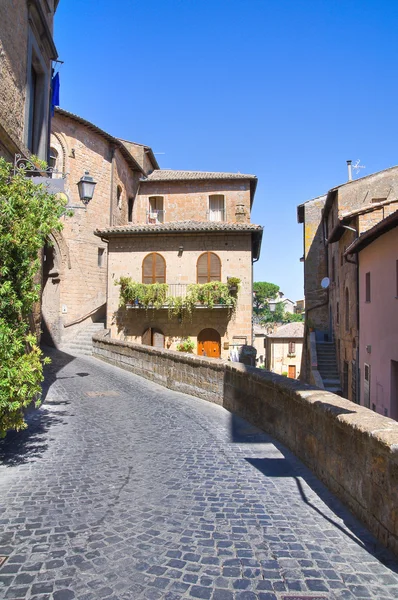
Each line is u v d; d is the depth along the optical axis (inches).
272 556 146.3
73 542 156.9
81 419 373.4
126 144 1376.7
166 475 232.5
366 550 149.6
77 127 1109.1
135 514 181.3
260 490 209.2
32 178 302.5
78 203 1114.7
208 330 983.6
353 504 178.1
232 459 262.1
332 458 204.1
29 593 126.4
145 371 643.5
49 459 260.4
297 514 180.5
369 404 602.9
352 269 713.6
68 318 1088.2
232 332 973.8
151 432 331.6
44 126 474.0
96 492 206.8
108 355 811.4
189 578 133.5
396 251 490.6
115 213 1242.0
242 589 127.7
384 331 534.0
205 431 334.3
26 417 372.2
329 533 162.9
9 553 149.2
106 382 593.6
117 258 1020.5
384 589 127.4
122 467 246.5
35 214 258.5
